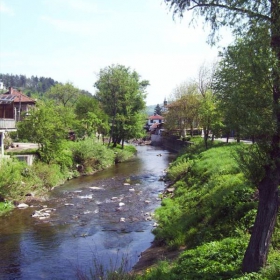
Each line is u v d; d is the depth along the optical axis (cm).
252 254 789
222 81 862
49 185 2658
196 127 6022
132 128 5672
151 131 10600
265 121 724
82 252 1374
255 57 726
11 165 2217
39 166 2705
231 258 923
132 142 9519
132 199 2311
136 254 1345
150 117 12619
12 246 1437
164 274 945
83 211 2006
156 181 3033
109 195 2448
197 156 3081
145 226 1712
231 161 2183
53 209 2042
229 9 814
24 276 1159
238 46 777
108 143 5644
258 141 779
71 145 3703
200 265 927
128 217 1877
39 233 1606
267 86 745
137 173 3531
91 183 2941
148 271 1041
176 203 1936
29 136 2962
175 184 2511
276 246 953
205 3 852
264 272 745
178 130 6675
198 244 1184
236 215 1224
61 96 8188
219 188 1633
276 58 725
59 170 3059
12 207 2050
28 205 2131
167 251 1288
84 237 1555
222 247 1009
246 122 754
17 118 4575
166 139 7544
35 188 2434
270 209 777
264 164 768
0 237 1549
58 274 1170
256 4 766
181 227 1439
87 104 5331
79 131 4772
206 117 3594
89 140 3941
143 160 4762
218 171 1973
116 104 5659
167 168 3706
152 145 8475
